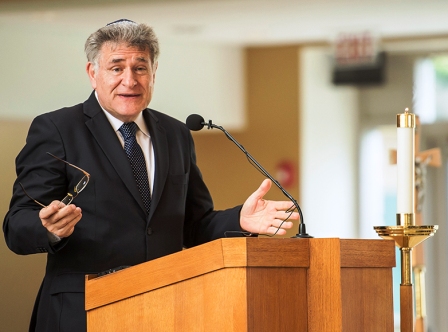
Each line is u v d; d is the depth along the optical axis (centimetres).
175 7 1480
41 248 427
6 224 454
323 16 1579
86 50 484
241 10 1516
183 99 1802
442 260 1872
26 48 1491
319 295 374
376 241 397
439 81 1933
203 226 520
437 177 1894
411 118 450
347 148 1973
